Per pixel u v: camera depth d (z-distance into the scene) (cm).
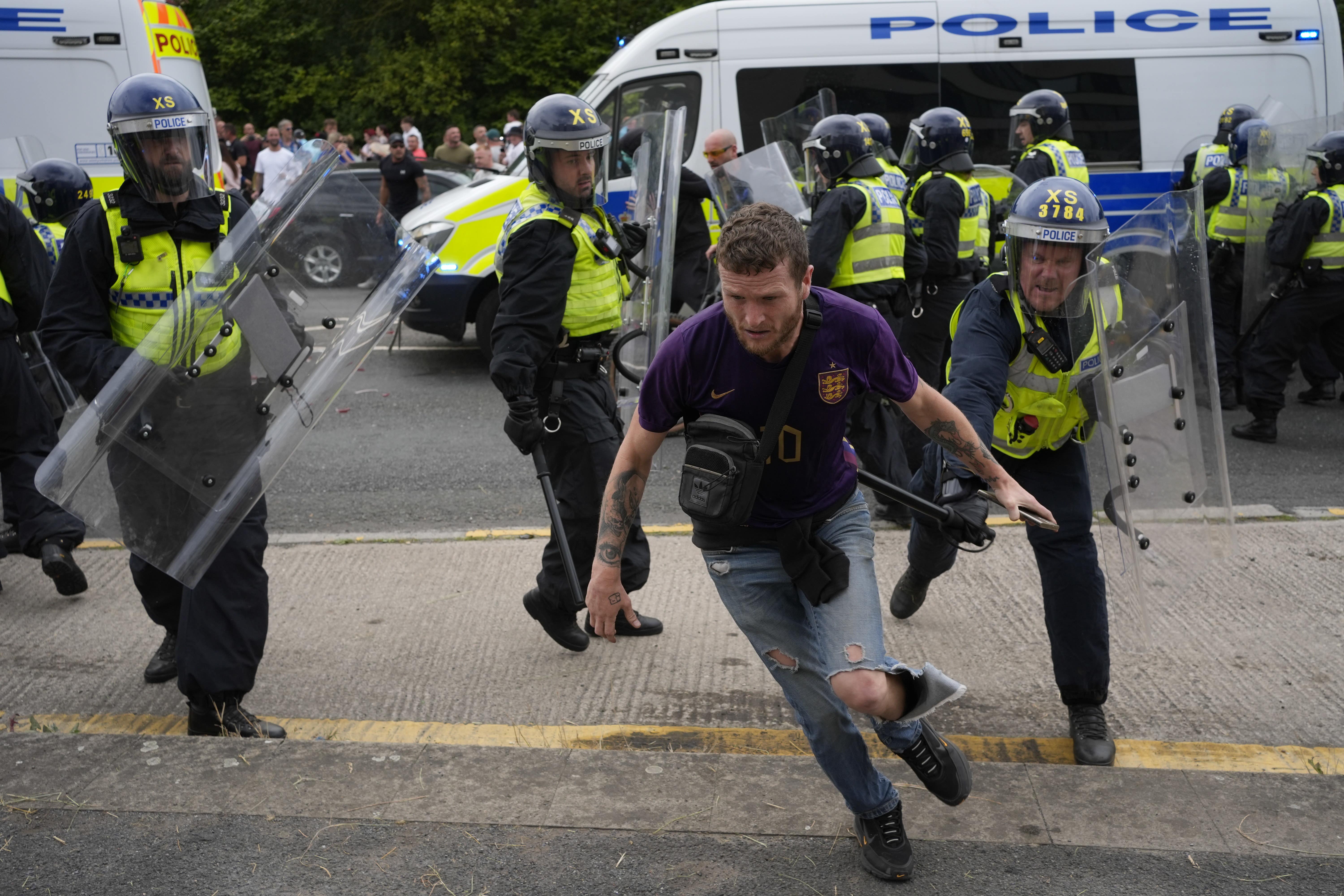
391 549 539
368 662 422
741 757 310
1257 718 368
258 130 2445
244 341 323
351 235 331
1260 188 730
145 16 938
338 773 302
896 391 248
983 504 279
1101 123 919
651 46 889
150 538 323
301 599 481
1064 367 314
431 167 1428
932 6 897
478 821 282
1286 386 822
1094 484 329
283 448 332
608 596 254
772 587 254
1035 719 373
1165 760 342
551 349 380
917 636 436
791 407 234
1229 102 922
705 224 677
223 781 298
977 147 912
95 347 328
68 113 923
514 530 562
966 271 597
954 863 265
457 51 2267
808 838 275
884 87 898
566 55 2283
